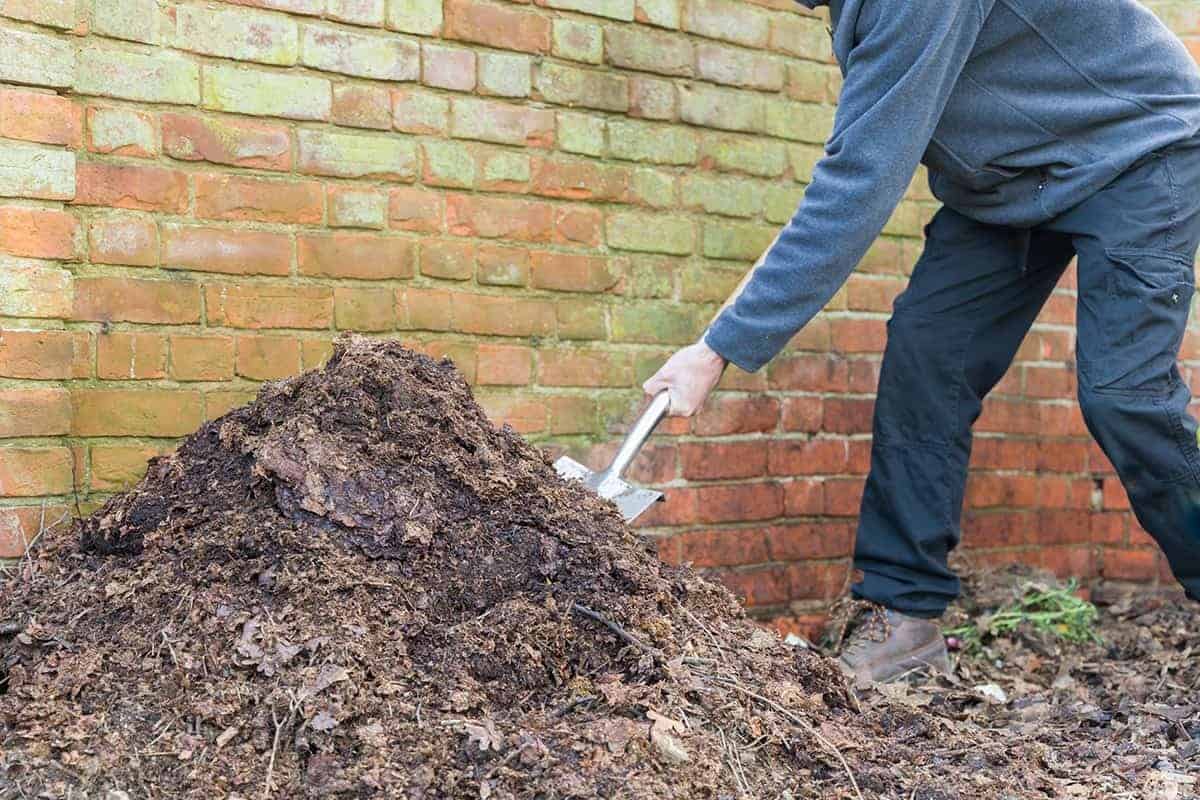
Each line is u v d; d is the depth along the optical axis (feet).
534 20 8.39
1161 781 5.96
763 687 5.91
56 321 6.55
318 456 5.98
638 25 8.87
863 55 6.79
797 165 9.77
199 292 7.16
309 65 7.52
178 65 7.06
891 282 10.18
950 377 8.38
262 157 7.36
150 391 6.99
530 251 8.46
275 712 5.13
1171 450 7.47
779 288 6.89
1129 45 7.40
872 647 8.34
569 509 6.37
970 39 6.82
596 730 5.22
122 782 4.85
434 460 6.21
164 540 5.90
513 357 8.40
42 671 5.32
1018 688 8.39
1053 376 10.94
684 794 5.02
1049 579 10.28
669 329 9.14
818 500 9.82
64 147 6.54
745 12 9.40
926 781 5.60
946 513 8.36
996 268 8.32
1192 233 7.43
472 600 5.86
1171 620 10.02
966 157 7.58
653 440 8.98
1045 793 5.72
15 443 6.44
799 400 9.71
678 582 6.43
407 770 4.98
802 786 5.37
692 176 9.21
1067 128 7.41
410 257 7.95
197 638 5.39
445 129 8.06
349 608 5.54
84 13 6.72
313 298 7.57
